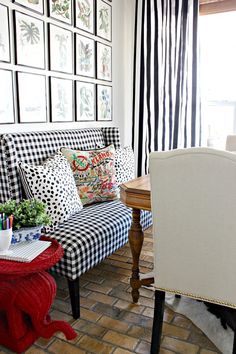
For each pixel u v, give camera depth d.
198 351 1.51
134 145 3.59
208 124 3.52
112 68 3.42
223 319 1.70
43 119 2.58
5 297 1.45
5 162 1.98
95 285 2.09
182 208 1.22
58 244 1.61
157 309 1.45
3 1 2.15
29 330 1.54
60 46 2.69
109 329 1.66
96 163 2.51
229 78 3.33
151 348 1.47
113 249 2.04
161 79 3.34
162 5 3.23
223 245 1.19
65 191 2.04
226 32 3.26
